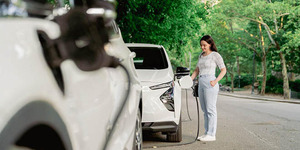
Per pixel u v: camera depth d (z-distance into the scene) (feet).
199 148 22.89
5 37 4.76
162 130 22.04
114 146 7.63
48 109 5.09
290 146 24.53
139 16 47.34
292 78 180.45
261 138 27.66
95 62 6.84
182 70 24.21
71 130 5.74
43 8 5.74
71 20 6.13
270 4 130.21
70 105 5.78
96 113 6.72
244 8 142.61
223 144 24.52
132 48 26.12
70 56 5.94
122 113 8.39
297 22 131.85
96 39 6.82
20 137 4.41
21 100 4.50
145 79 22.02
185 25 56.85
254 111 55.06
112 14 6.93
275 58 153.58
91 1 6.66
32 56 5.02
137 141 14.03
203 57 25.52
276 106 71.15
